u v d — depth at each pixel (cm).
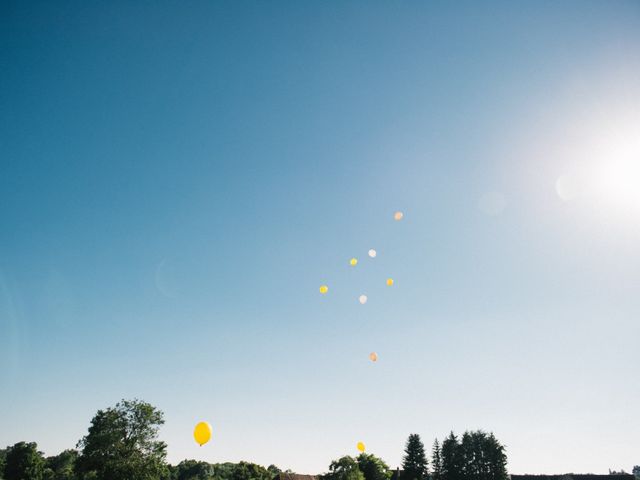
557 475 5722
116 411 4275
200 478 9725
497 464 6256
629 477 5388
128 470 3838
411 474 6244
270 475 6556
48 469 7438
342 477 5003
